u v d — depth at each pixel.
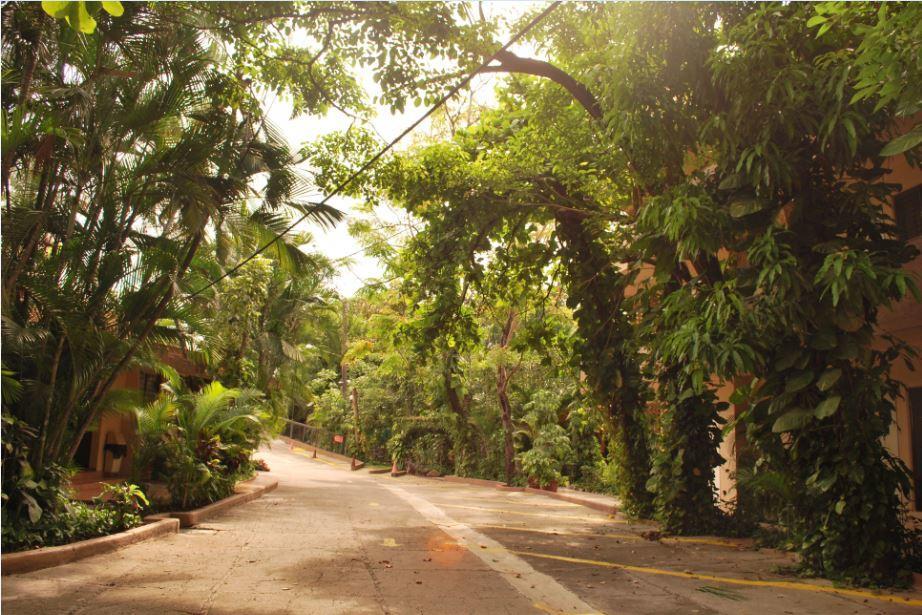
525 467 22.78
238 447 14.19
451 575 7.50
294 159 12.38
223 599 6.05
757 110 7.47
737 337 7.45
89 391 9.85
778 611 6.15
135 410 11.53
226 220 11.52
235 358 20.11
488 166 12.29
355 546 9.37
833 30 6.99
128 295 10.15
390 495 18.88
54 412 9.06
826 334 7.47
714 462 11.55
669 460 11.62
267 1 9.86
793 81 6.97
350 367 40.34
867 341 7.50
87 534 8.41
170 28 9.75
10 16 8.25
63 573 6.89
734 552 9.69
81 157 8.94
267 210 12.45
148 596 6.07
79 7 2.58
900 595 6.83
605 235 13.38
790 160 7.49
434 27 9.70
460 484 26.67
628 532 12.11
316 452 41.97
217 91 11.05
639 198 11.34
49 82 9.03
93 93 9.20
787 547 9.11
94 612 5.49
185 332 12.19
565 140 11.59
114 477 16.42
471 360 26.73
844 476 7.59
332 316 30.78
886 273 6.84
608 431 14.05
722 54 7.43
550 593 6.76
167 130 10.20
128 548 8.49
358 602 6.11
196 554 8.29
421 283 13.27
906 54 4.82
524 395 26.97
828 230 7.85
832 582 7.42
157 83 9.76
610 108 8.83
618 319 13.39
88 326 8.78
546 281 14.89
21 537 7.37
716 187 8.27
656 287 10.51
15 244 8.29
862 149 7.62
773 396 8.25
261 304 23.06
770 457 8.55
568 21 10.30
